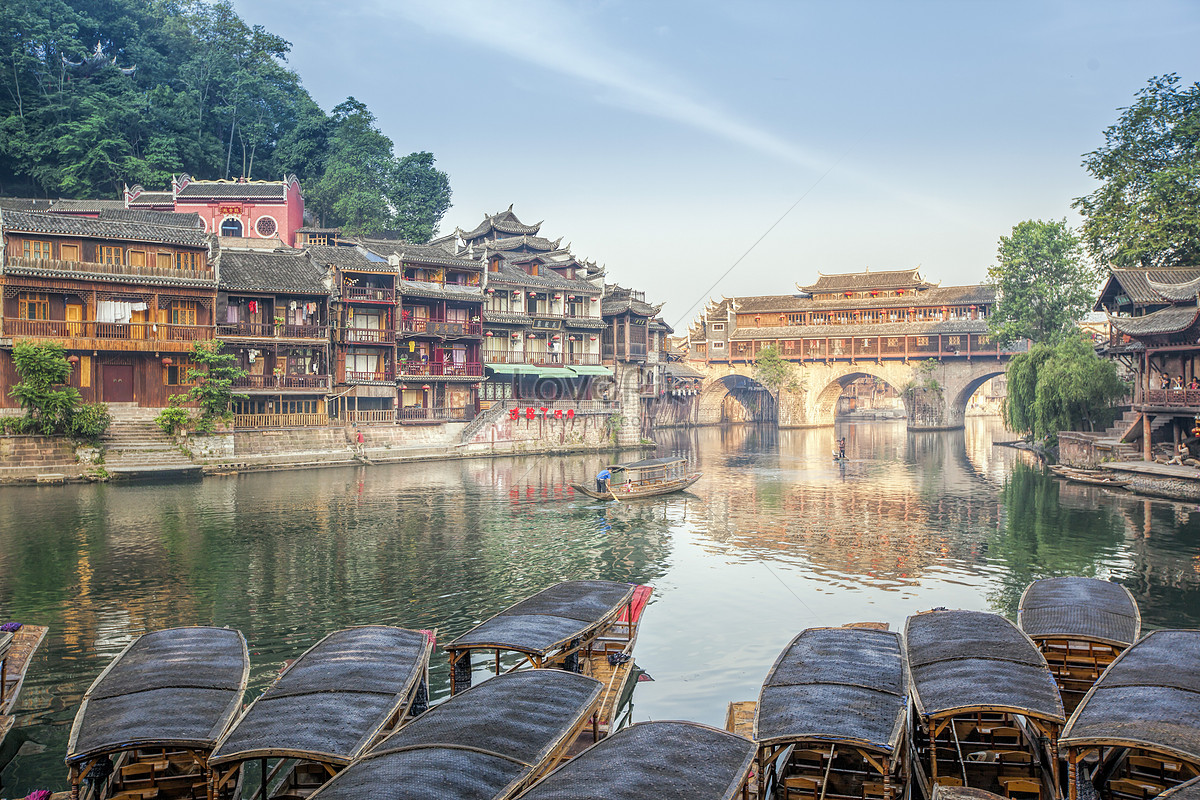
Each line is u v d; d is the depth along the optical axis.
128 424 50.62
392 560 31.77
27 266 47.75
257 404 57.69
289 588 27.89
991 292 93.06
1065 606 19.33
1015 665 15.09
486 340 72.88
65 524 36.22
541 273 81.00
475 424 66.44
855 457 70.88
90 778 13.41
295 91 106.12
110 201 75.31
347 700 14.16
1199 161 57.59
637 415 80.94
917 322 96.88
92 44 89.81
